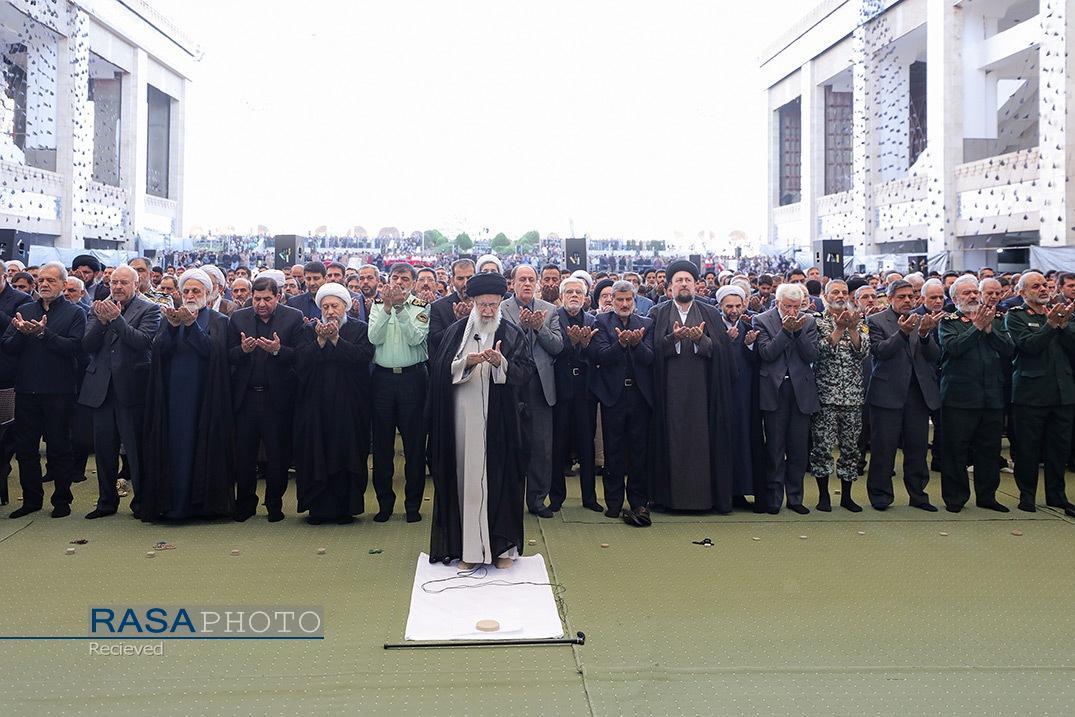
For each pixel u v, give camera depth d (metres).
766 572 5.27
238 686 3.69
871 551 5.71
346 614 4.52
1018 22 28.50
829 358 6.79
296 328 6.47
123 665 3.89
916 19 29.17
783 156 44.19
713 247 40.31
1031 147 26.86
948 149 27.02
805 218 39.03
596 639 4.21
